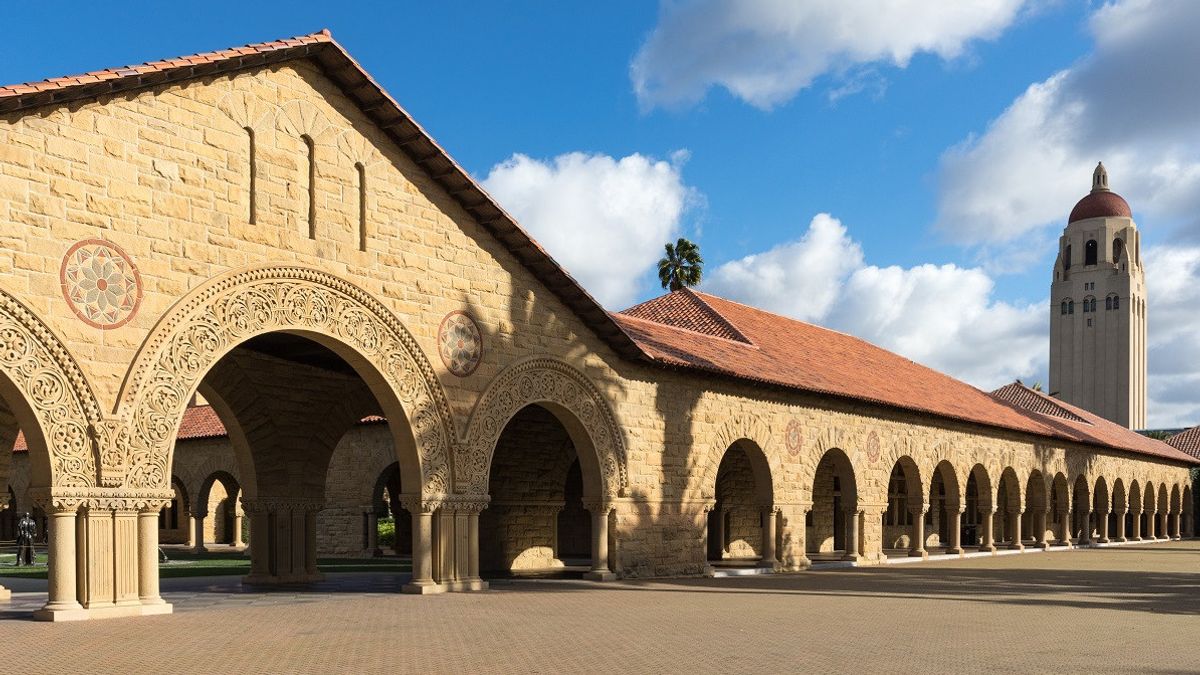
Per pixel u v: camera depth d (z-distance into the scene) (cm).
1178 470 6259
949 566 3002
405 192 1870
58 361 1361
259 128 1648
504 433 2630
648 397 2334
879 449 3136
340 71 1756
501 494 2636
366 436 3525
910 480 3369
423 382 1862
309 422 2172
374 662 1041
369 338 1773
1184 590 2172
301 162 1709
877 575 2538
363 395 2277
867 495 3047
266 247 1634
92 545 1390
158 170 1502
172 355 1487
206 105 1577
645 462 2303
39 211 1358
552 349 2123
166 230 1503
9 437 1698
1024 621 1513
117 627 1305
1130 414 11781
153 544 1464
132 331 1448
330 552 3547
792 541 2725
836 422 2942
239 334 1577
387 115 1814
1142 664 1087
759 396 2653
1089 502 4828
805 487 2789
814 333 3691
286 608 1570
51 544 1368
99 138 1435
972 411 3781
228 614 1473
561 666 1024
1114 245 12275
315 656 1077
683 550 2391
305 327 1672
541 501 2752
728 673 991
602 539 2188
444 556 1895
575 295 2130
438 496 1870
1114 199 12388
